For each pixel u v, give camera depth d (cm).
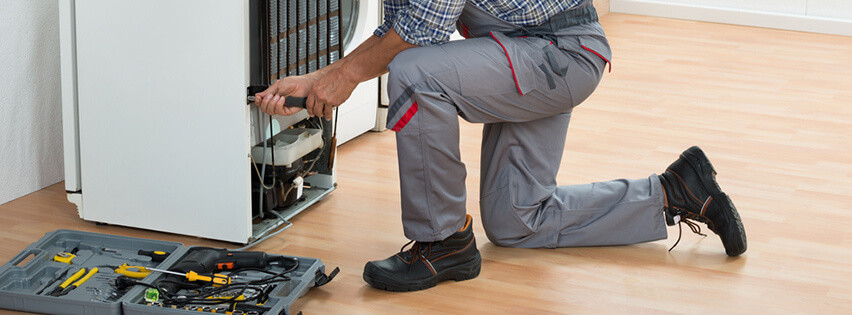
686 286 200
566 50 192
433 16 181
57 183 259
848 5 480
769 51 439
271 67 208
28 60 243
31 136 248
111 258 202
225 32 200
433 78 182
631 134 312
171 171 216
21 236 221
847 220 238
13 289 187
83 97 217
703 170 211
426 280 195
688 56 427
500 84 187
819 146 301
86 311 178
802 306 191
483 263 210
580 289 198
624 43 452
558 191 217
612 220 215
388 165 279
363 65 190
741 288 199
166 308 174
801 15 488
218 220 216
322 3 223
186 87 207
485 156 212
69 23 213
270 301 182
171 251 204
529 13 189
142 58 209
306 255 213
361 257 213
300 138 230
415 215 191
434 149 185
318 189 250
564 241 217
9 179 243
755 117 334
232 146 208
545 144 209
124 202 223
